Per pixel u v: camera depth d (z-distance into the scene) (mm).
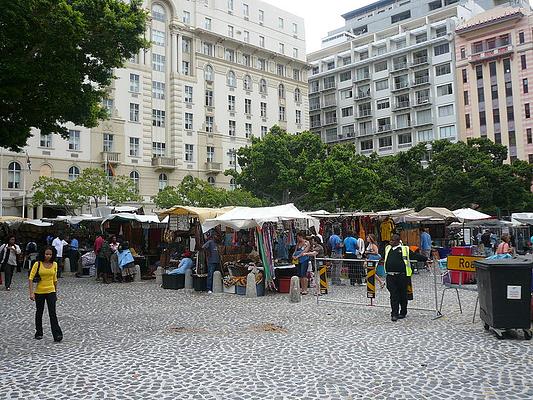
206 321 10961
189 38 51406
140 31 19562
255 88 57344
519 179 39500
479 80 61375
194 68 51250
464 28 62062
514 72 58719
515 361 7176
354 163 37812
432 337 8852
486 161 38625
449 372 6719
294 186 37875
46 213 42375
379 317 11031
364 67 72000
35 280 9086
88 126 21828
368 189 37469
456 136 62719
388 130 68625
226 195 38188
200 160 50969
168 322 10883
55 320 9109
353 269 16781
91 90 20094
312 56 81062
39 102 17000
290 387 6184
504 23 59375
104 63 19516
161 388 6223
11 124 17469
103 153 43531
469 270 10906
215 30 54031
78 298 15016
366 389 6074
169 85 49469
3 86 15242
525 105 57969
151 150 47281
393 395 5840
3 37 14930
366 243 21422
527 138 57750
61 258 22938
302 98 63219
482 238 25172
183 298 14938
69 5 16766
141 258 21344
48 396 5977
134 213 24922
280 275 16188
